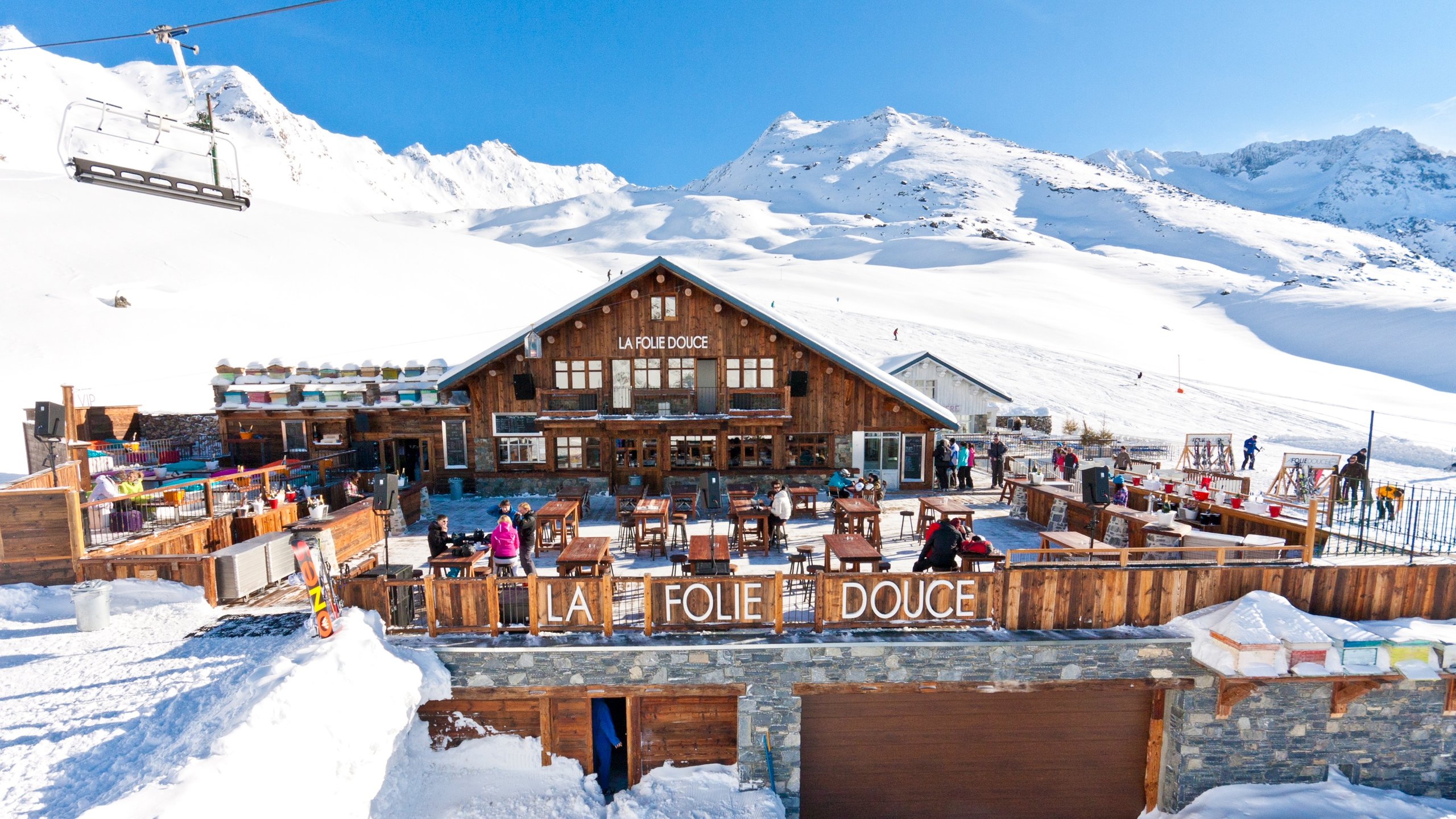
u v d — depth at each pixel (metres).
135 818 6.67
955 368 35.22
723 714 11.58
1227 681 11.04
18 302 39.97
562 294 73.81
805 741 11.94
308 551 10.41
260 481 18.47
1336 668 10.66
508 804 10.99
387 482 13.02
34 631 11.47
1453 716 11.78
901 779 12.09
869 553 12.48
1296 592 11.63
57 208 54.50
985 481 23.92
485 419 21.75
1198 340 77.69
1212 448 22.27
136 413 25.19
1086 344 66.38
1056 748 12.23
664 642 10.98
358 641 10.29
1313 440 38.88
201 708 9.27
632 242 179.50
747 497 17.73
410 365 22.16
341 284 56.81
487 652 10.95
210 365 39.22
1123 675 11.39
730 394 21.36
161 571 12.56
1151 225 193.88
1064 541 12.84
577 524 17.09
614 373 21.41
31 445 20.17
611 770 12.31
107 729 8.84
